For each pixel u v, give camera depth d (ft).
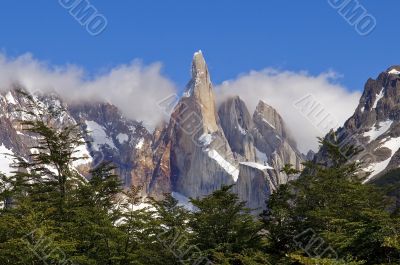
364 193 171.94
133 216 142.61
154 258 141.08
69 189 165.99
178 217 156.66
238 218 157.28
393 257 117.91
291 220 166.20
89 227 137.90
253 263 138.72
